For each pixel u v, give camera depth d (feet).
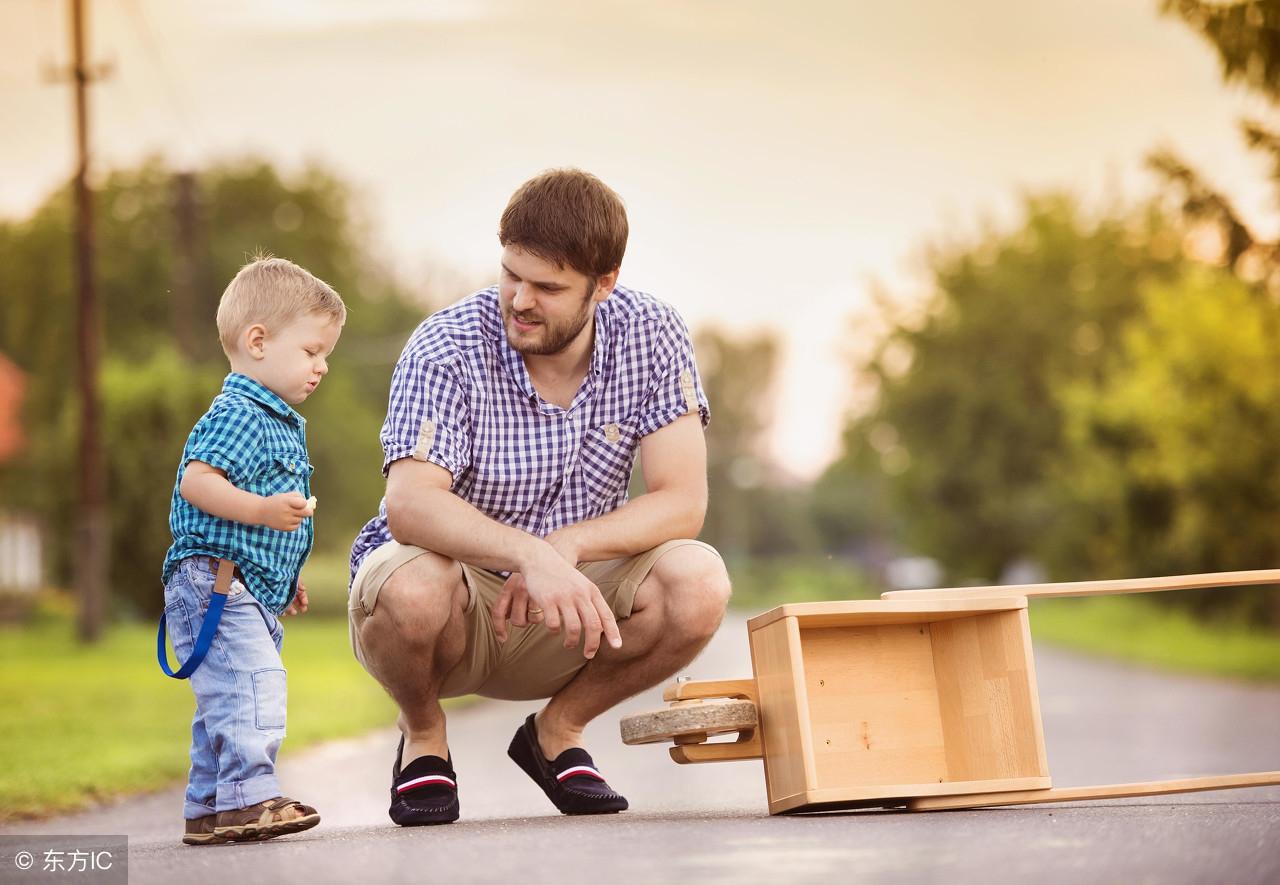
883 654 15.85
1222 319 86.89
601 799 16.03
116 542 122.42
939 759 15.80
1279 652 76.89
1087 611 124.98
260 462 15.05
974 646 15.44
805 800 14.03
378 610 14.83
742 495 405.18
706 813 15.75
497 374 15.64
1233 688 56.18
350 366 205.87
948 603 14.74
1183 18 46.06
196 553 14.71
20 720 43.39
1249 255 56.54
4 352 181.16
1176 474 90.53
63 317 181.16
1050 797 14.65
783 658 14.44
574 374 15.88
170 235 187.62
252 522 14.60
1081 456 112.88
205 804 14.67
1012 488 168.04
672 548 15.52
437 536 14.69
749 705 14.96
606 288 15.20
